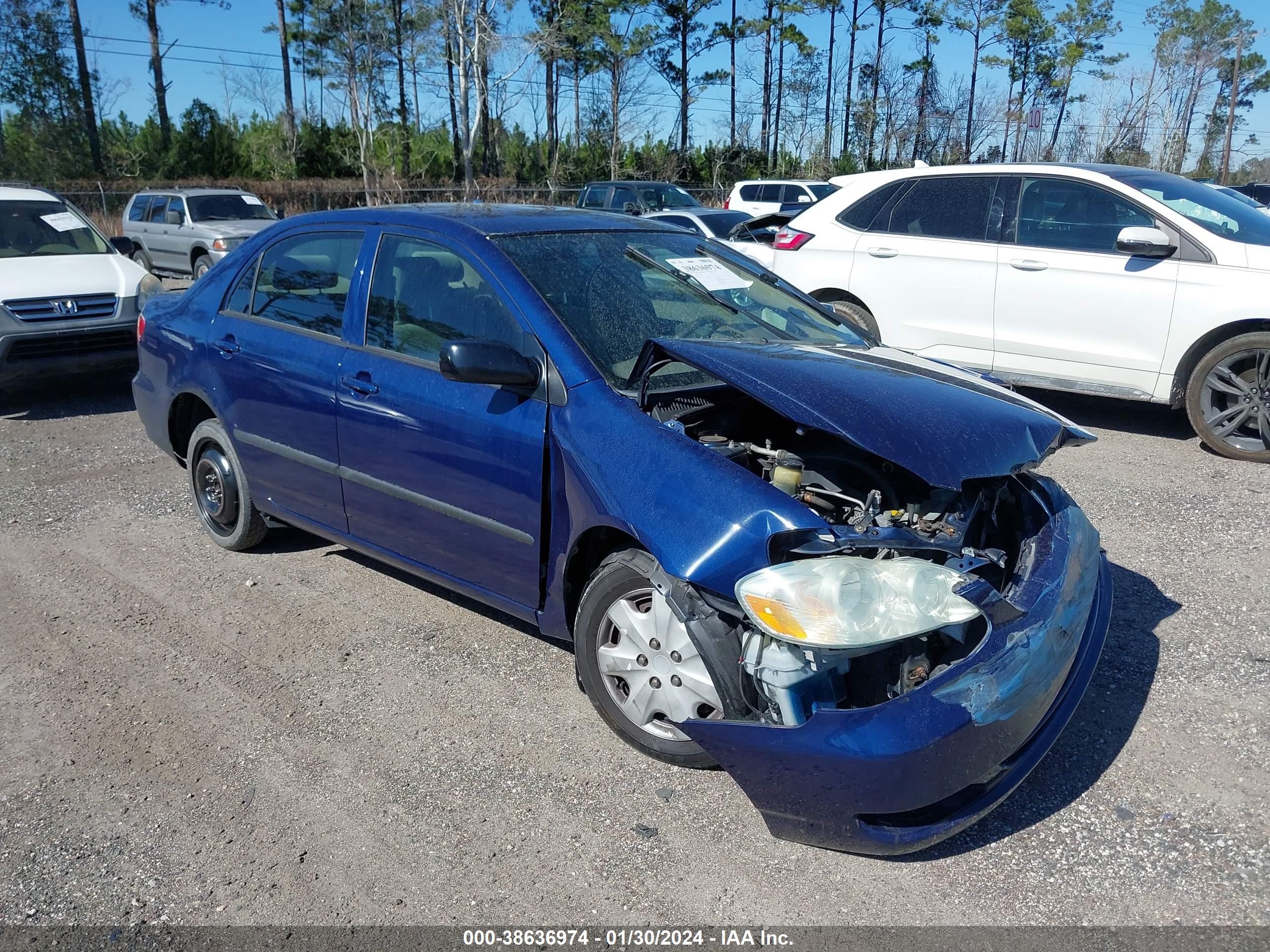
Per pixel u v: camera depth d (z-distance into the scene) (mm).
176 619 4281
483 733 3400
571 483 3150
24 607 4414
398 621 4246
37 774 3199
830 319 4258
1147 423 7340
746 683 2754
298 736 3398
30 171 38875
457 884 2697
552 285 3541
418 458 3668
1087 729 3385
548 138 46156
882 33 48438
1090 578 3127
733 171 45469
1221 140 57562
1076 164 6957
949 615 2508
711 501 2789
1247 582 4469
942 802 2639
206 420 4949
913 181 7438
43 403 8523
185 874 2746
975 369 7199
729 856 2795
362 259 4043
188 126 43188
